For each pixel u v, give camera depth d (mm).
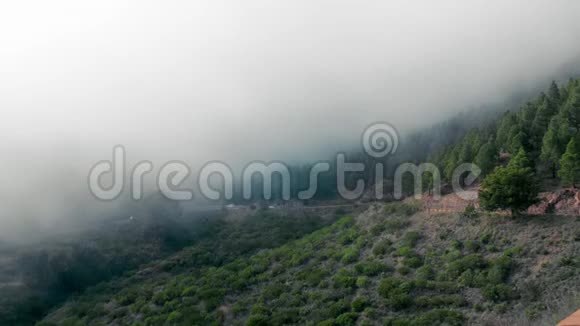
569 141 58719
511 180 54812
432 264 54219
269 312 56625
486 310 42906
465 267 50156
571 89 71312
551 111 67688
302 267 69125
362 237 70562
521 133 66875
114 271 96562
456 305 45312
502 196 54875
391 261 59031
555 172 62031
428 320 43562
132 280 88062
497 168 58531
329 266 65125
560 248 47250
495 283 45875
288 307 56531
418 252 58469
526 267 46469
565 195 55906
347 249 68500
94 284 92312
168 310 66188
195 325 58688
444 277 50438
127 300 75062
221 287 69312
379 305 49562
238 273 74750
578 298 39344
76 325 70125
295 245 82188
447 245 57188
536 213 55750
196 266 90125
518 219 55438
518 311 41188
